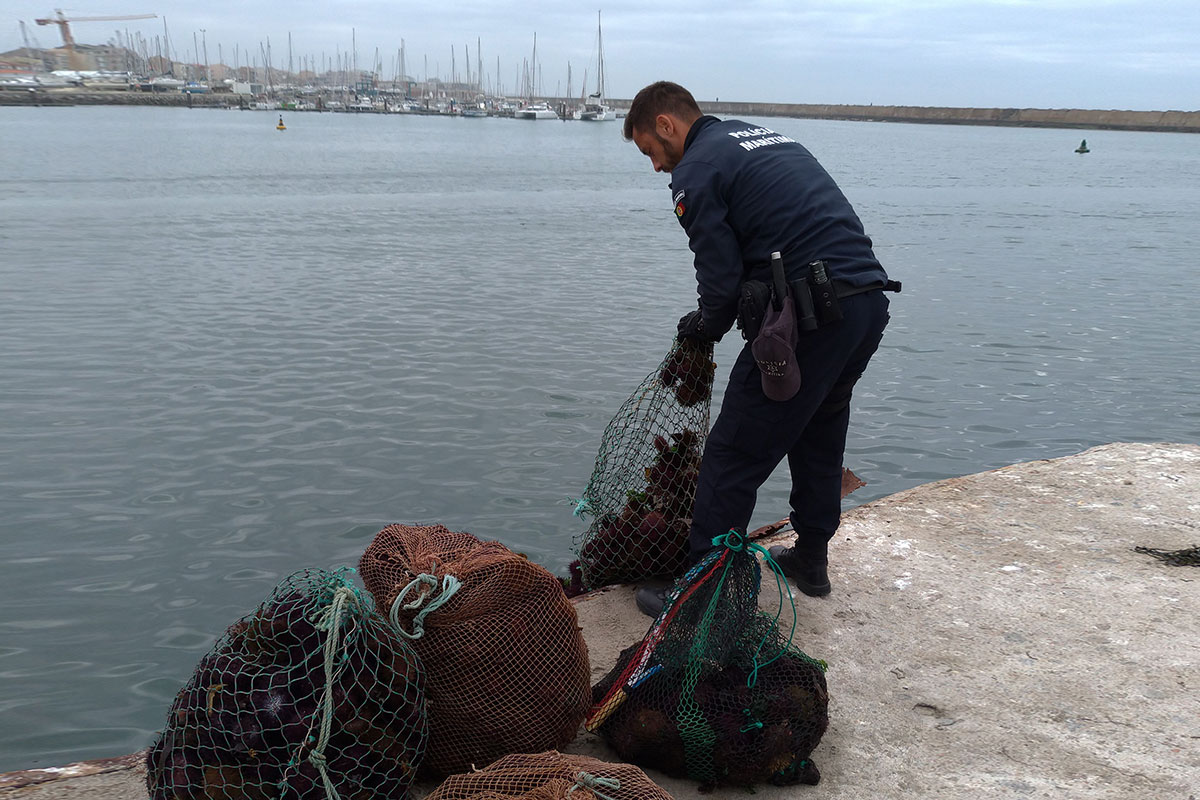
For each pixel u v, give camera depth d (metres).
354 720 2.38
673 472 3.94
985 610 3.75
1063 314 16.55
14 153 56.84
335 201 35.69
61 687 5.11
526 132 147.62
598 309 16.33
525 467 8.68
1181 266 23.02
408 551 2.82
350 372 11.70
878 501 4.85
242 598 6.15
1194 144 139.38
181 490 7.93
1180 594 3.89
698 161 3.22
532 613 2.76
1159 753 2.91
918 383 11.92
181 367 11.70
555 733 2.79
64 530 7.10
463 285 18.39
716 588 2.81
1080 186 54.84
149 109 186.25
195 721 2.34
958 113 199.12
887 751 2.92
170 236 24.14
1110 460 5.44
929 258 23.80
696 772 2.75
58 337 13.04
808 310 3.08
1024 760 2.87
